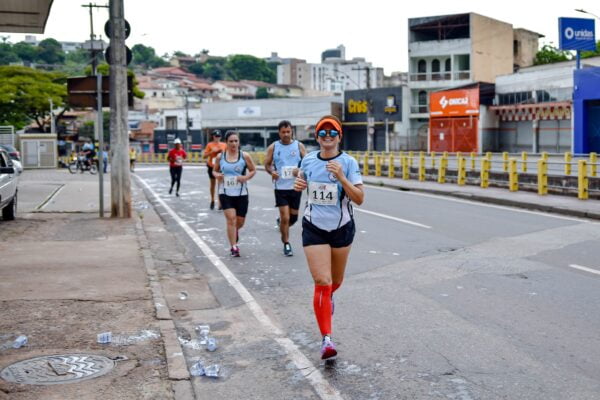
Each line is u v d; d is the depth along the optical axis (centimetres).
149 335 670
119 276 943
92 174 4191
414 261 1062
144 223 1591
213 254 1166
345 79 15912
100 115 1620
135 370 570
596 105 4662
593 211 1594
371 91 7088
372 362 601
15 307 771
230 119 8456
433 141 6106
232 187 1130
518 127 5881
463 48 6588
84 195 2342
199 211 1861
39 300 804
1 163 1562
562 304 789
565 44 4775
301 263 1074
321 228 602
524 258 1077
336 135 595
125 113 1598
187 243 1294
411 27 6812
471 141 5881
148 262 1048
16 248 1171
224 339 681
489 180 2359
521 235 1311
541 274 956
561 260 1058
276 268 1037
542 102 5519
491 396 516
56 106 6700
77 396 511
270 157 1124
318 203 601
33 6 1620
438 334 679
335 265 625
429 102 6366
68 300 805
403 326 709
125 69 1588
